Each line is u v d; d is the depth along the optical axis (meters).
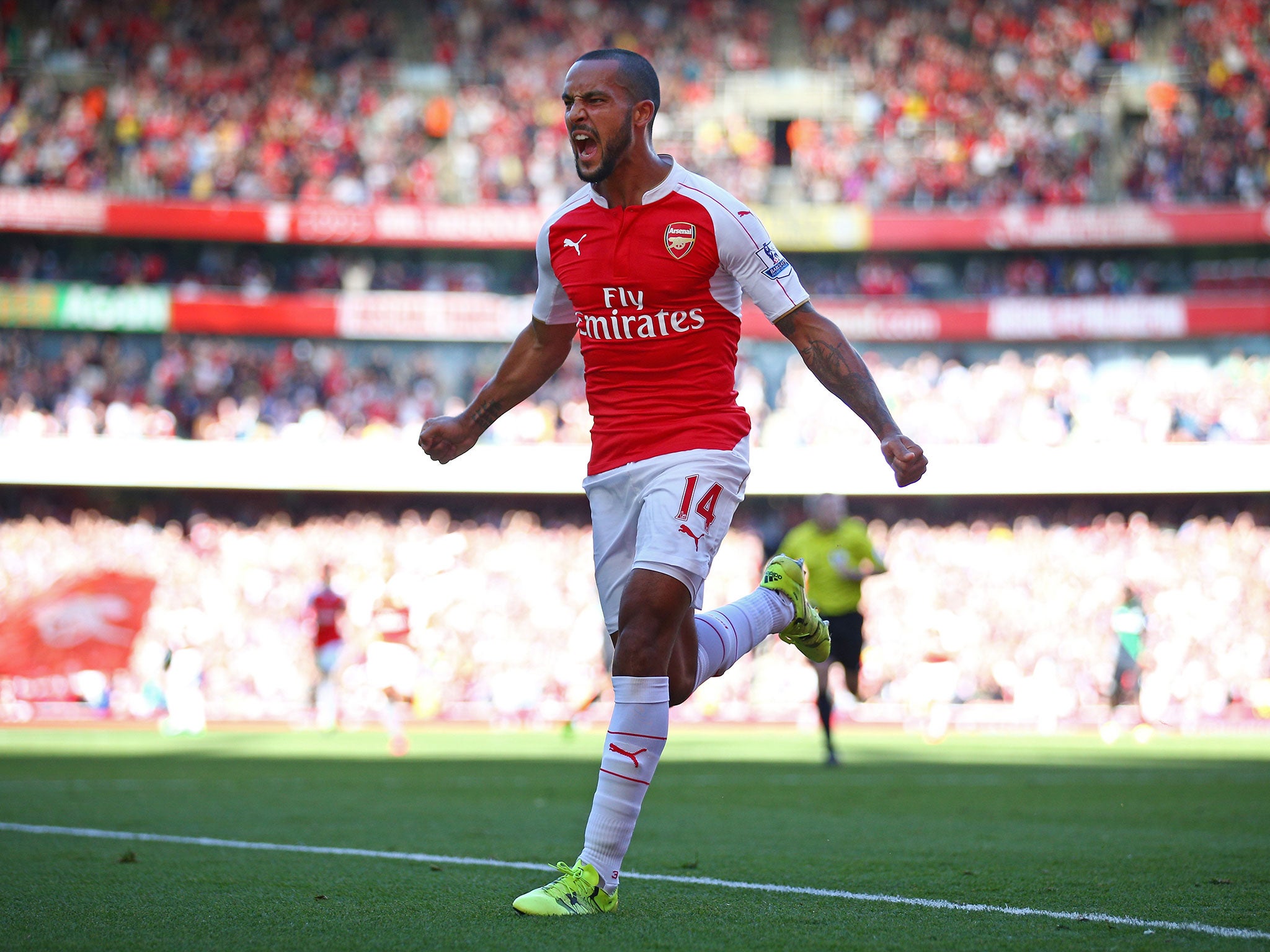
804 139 66.88
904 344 63.81
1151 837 11.97
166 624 42.16
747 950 6.30
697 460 7.54
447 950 6.28
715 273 7.63
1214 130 63.91
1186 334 59.50
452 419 8.90
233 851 10.70
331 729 34.97
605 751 7.46
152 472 55.47
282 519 59.19
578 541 55.75
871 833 12.38
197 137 64.88
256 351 63.00
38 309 60.09
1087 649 49.00
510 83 69.00
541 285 8.43
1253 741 31.52
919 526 57.97
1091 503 58.03
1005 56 68.62
